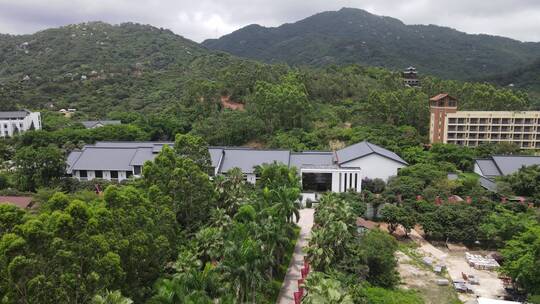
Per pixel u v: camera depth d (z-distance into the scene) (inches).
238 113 4623.5
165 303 1206.3
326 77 5885.8
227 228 1872.5
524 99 5570.9
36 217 1165.7
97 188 3041.3
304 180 3314.5
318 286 1379.2
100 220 1253.7
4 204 1130.7
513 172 3270.2
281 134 4298.7
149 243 1411.2
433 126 4608.8
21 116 5073.8
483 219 2506.2
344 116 4980.3
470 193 2970.0
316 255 1755.7
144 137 4397.1
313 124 4611.2
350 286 1631.4
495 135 4537.4
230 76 5408.5
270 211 1921.8
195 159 2650.1
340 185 3211.1
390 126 4520.2
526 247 1915.6
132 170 3257.9
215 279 1382.9
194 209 2034.9
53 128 4891.7
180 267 1449.3
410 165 3587.6
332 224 1834.4
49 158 2962.6
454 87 5964.6
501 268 2022.6
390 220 2578.7
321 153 3521.2
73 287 1039.0
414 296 1916.8
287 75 5600.4
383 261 1962.4
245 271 1476.4
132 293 1306.6
